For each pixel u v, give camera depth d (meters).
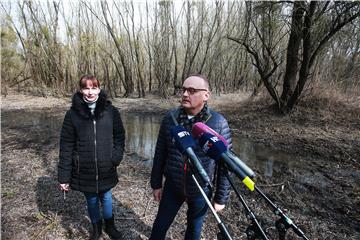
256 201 3.68
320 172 4.84
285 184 4.30
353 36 9.55
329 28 7.26
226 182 1.94
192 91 1.77
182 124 1.85
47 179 4.15
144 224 3.05
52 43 13.98
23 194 3.66
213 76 15.77
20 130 7.39
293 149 6.05
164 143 2.02
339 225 3.22
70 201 3.49
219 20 14.24
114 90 14.45
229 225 3.09
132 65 15.53
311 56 7.71
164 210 2.06
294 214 3.41
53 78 14.14
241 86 15.82
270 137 6.90
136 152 5.82
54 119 8.99
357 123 7.48
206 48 14.66
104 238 2.75
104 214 2.68
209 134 1.38
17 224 3.00
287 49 8.32
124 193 3.76
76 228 2.95
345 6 6.45
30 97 13.12
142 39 15.11
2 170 4.48
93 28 14.12
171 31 14.38
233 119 8.59
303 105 8.57
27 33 13.93
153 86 16.38
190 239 2.12
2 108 10.71
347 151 5.79
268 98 9.73
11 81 14.58
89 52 13.95
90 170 2.40
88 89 2.25
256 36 11.45
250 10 8.81
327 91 8.73
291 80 8.30
